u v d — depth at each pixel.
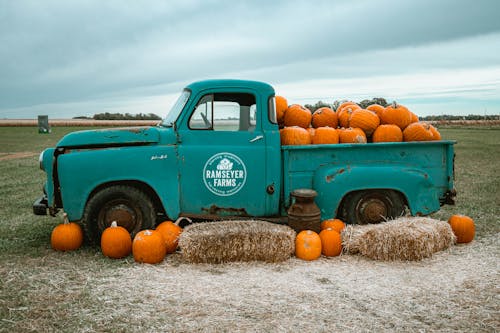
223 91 5.27
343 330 3.24
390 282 4.21
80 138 5.15
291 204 5.30
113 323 3.35
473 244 5.44
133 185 5.22
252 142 5.25
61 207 5.27
